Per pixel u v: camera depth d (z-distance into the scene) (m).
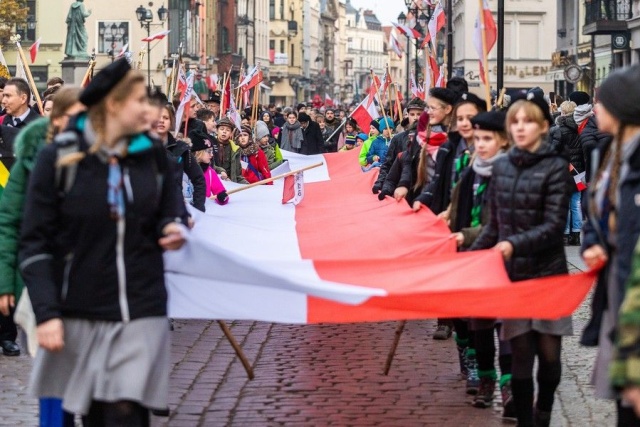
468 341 10.34
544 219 8.27
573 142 21.28
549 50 75.12
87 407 6.48
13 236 7.60
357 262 8.30
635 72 6.59
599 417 9.31
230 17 112.56
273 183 18.91
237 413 9.66
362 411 9.72
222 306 8.06
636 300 4.64
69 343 6.55
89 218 6.46
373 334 13.23
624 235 6.58
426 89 21.23
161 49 74.25
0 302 7.51
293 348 12.44
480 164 9.28
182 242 6.57
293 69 166.00
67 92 7.76
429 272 8.27
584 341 7.13
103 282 6.48
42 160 6.53
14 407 9.79
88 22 74.62
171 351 12.25
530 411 8.41
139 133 6.59
